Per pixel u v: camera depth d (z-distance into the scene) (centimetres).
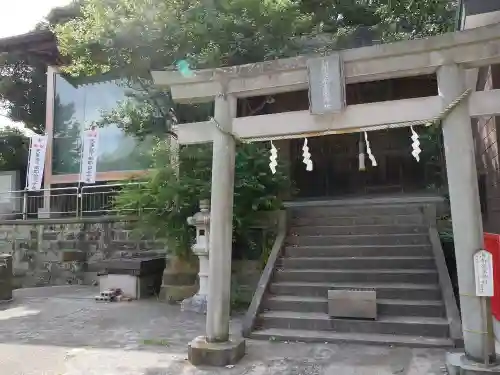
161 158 885
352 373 448
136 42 808
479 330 413
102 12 812
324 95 473
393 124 462
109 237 1172
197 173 847
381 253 740
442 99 445
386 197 1102
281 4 866
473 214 425
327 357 499
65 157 1390
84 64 920
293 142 1328
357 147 1289
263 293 662
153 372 462
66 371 468
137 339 595
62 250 1220
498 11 539
